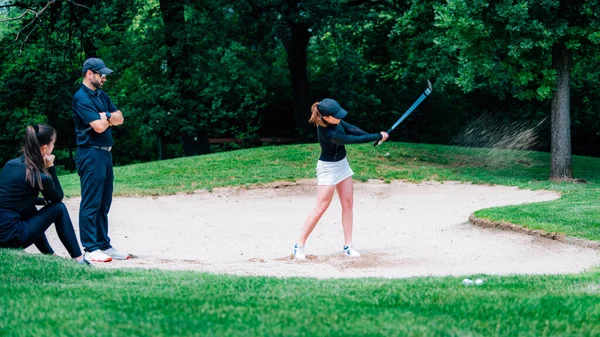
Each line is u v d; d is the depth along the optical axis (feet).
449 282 18.26
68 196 42.63
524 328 12.65
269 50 82.12
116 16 69.26
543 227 28.66
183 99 72.38
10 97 79.05
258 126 85.92
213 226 37.14
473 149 68.08
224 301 14.82
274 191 48.37
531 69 51.21
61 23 70.54
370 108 85.97
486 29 47.98
